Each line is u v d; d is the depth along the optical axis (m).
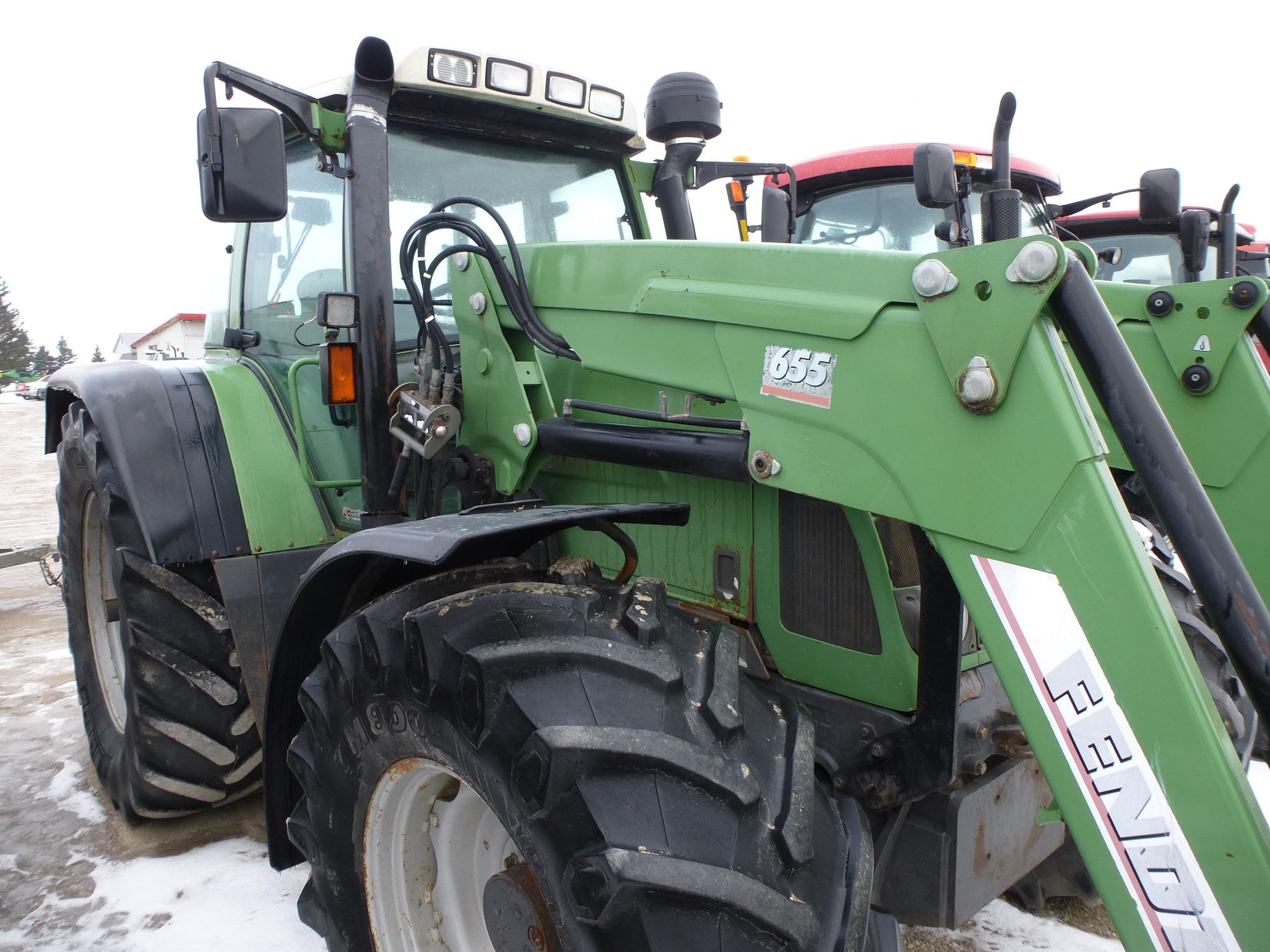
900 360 1.31
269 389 2.56
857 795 1.68
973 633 1.77
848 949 1.25
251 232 2.78
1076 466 1.13
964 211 2.10
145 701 2.43
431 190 2.49
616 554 2.04
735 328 1.56
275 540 2.37
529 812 1.29
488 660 1.37
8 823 2.79
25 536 7.99
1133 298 2.41
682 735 1.29
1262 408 2.21
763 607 1.80
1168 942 1.09
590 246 1.85
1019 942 2.17
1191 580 1.11
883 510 1.34
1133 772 1.10
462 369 2.12
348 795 1.68
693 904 1.17
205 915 2.30
